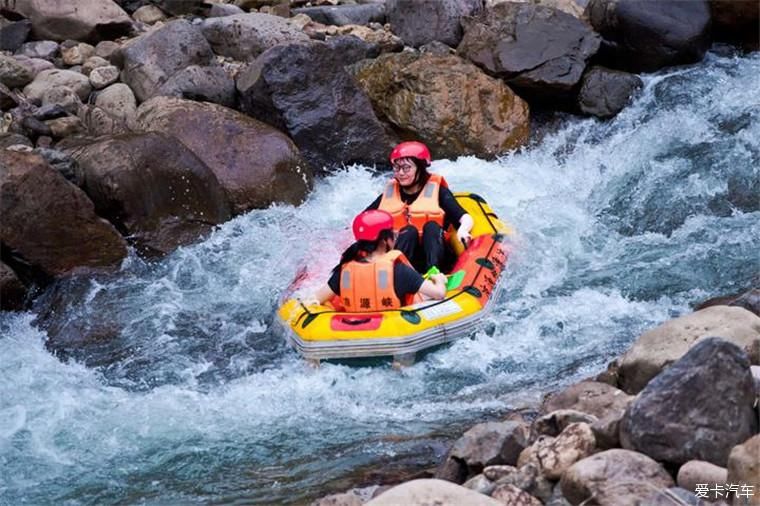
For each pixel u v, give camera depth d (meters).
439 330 29.58
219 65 47.84
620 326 31.36
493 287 32.47
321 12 54.69
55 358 31.81
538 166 45.12
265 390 28.78
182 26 47.56
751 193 40.34
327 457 24.62
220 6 54.34
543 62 47.44
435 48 50.47
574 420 21.36
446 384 28.47
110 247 36.84
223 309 34.38
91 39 49.72
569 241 38.19
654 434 19.02
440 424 26.02
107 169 37.41
